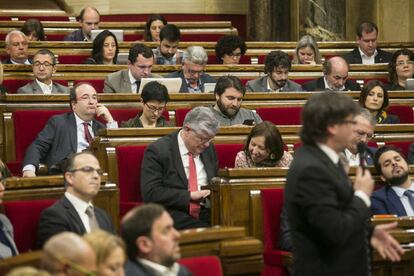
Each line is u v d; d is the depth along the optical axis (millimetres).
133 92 23266
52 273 8859
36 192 14172
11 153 20391
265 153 16234
